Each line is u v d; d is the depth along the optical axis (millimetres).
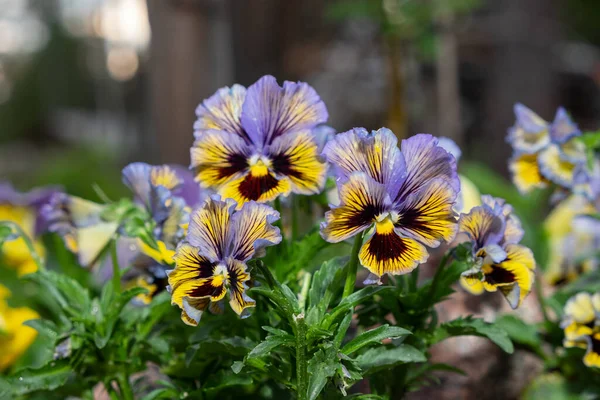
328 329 518
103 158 2189
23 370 561
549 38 2182
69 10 4875
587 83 2625
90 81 4871
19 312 720
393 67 1113
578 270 730
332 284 528
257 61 2262
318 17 2467
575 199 755
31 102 4770
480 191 937
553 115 2242
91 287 723
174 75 1204
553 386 667
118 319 568
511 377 727
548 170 653
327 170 529
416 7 1081
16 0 4980
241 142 541
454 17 1333
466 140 2369
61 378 565
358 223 510
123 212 584
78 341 566
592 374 662
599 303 621
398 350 545
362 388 672
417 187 519
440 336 567
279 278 559
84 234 604
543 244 789
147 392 639
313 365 505
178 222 569
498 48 2225
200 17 1183
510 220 563
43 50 4859
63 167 1779
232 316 561
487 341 729
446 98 1451
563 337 666
